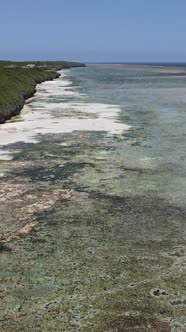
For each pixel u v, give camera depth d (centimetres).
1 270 910
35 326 729
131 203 1297
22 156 1850
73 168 1664
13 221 1165
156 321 740
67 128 2506
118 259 956
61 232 1098
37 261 949
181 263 939
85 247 1015
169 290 834
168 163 1717
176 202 1300
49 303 793
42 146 2038
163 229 1115
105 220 1173
